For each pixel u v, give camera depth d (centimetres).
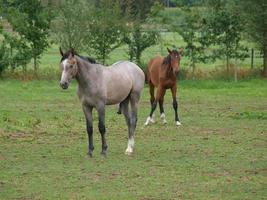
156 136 1745
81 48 3375
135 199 1059
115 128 1889
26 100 2628
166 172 1268
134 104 1518
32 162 1380
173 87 1967
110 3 3372
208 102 2584
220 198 1064
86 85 1391
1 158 1426
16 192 1109
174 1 3384
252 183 1172
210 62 3588
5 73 3328
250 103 2548
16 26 3322
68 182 1184
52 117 2125
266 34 3284
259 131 1831
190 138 1706
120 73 1462
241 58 3328
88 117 1426
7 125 1925
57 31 3362
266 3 3231
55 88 3038
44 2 3366
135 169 1299
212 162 1370
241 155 1454
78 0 3356
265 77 3350
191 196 1077
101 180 1199
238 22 3266
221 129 1873
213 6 3356
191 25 3328
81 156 1451
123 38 3369
